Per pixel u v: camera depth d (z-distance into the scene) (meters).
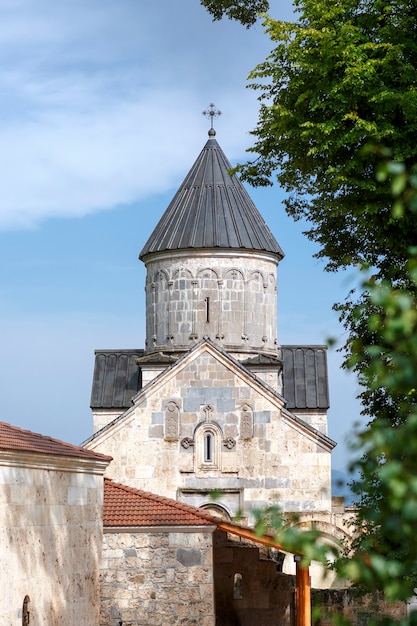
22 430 28.47
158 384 50.53
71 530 27.53
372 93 29.30
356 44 30.36
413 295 25.05
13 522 23.69
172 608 30.80
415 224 28.55
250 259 56.19
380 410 29.11
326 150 31.14
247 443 49.84
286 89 32.53
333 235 35.03
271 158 34.34
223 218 56.62
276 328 57.38
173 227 56.84
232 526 31.08
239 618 43.81
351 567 9.45
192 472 49.78
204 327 55.59
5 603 22.95
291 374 58.69
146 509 31.81
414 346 9.65
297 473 49.53
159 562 31.05
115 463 49.94
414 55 30.30
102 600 30.92
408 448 9.16
